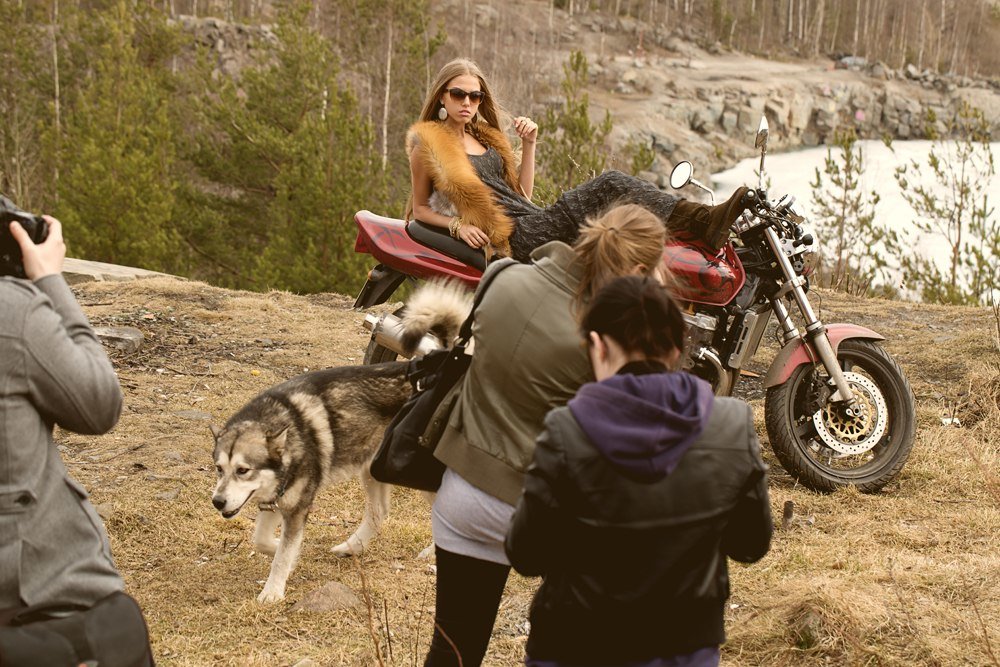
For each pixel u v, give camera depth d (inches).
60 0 1441.9
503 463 97.7
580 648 77.7
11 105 1186.6
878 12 3654.0
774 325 343.0
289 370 284.7
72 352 77.5
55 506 77.2
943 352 295.3
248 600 160.7
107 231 722.2
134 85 902.4
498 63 2233.0
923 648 132.2
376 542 184.1
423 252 209.3
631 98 2509.8
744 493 77.5
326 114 809.5
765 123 195.6
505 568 102.7
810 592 146.0
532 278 98.3
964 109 530.3
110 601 78.1
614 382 76.4
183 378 272.5
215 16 2217.0
